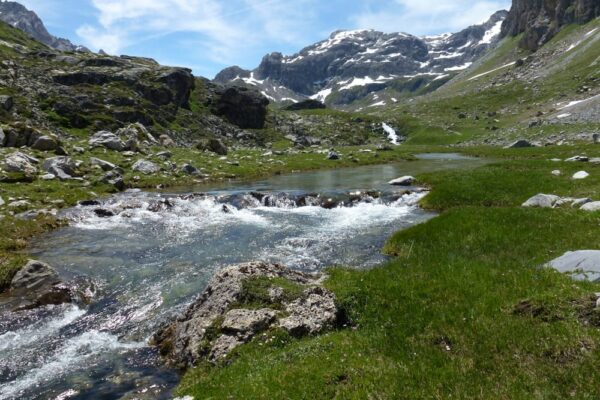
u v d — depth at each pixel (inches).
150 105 3681.1
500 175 1460.4
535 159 2187.5
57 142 1987.0
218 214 1294.3
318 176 2111.2
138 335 565.0
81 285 705.6
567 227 740.0
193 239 1006.4
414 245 821.2
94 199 1418.6
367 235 1002.7
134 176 1839.3
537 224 783.7
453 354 393.1
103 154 2144.4
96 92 3415.4
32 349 530.0
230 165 2368.4
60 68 3796.8
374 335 451.8
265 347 458.6
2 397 430.0
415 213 1218.0
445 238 808.3
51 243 973.2
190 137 3646.7
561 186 1179.9
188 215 1283.2
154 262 837.2
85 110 3095.5
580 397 300.5
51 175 1573.6
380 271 621.3
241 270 592.4
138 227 1128.8
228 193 1517.0
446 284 526.0
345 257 845.2
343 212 1286.9
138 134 2770.7
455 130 5580.7
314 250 901.8
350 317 509.7
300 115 6176.2
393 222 1120.8
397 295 522.3
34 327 589.6
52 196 1368.1
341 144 5022.1
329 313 511.2
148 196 1496.1
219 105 4640.8
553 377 330.0
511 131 4483.3
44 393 437.4
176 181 1877.5
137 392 437.1
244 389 379.6
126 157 2182.6
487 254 680.4
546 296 434.0
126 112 3265.3
